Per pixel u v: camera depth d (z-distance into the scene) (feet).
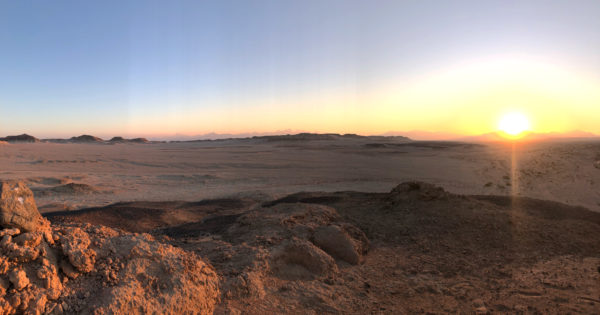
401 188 40.55
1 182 12.21
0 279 10.25
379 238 29.37
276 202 50.70
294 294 17.06
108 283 12.17
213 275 16.24
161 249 14.85
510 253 25.46
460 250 26.11
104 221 37.52
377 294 18.34
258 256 19.48
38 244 11.84
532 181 71.92
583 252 25.84
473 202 36.96
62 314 10.66
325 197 50.42
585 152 103.45
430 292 18.75
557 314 15.38
